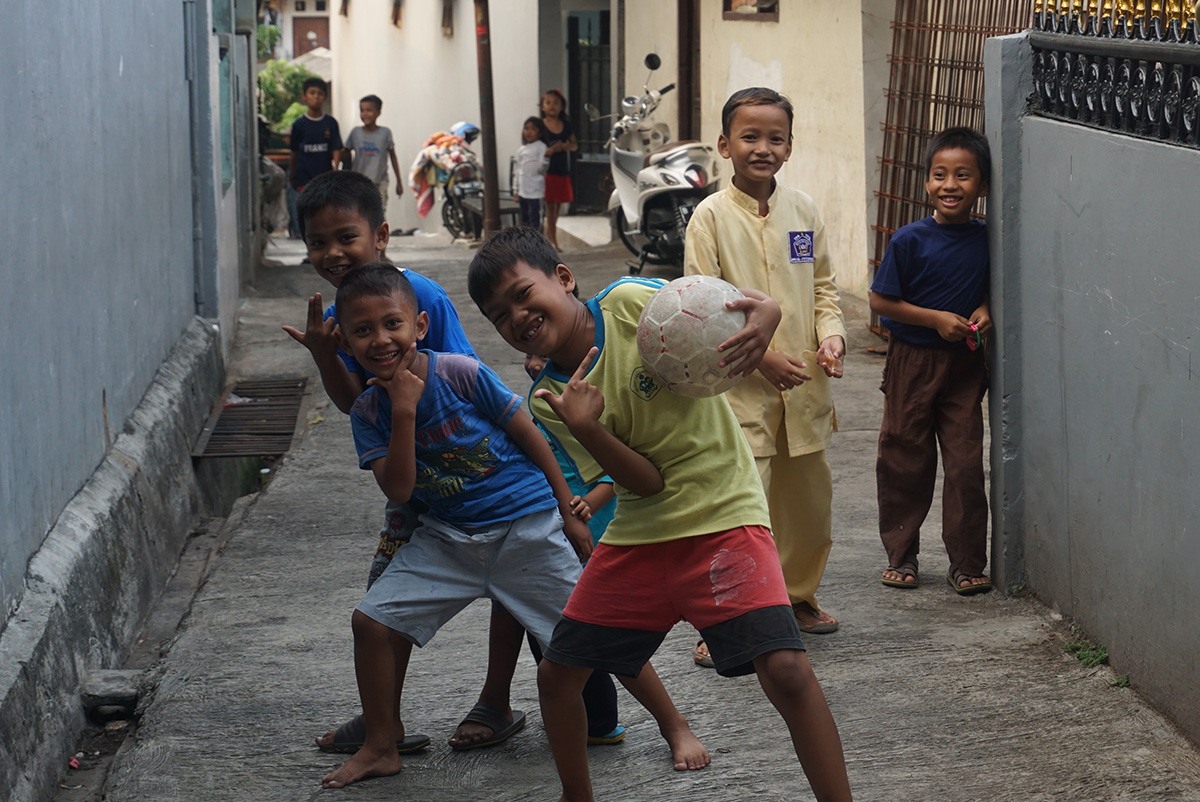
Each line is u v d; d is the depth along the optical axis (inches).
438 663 172.4
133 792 140.1
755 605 114.2
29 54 174.7
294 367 373.7
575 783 125.7
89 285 211.5
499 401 136.3
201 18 343.6
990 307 185.0
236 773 143.8
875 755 142.6
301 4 1753.2
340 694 163.8
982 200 303.6
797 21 448.8
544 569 139.9
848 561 206.1
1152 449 146.4
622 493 120.1
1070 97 167.9
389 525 145.9
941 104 342.0
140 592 210.2
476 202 717.3
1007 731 146.7
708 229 166.4
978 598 187.2
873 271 397.1
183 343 321.1
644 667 141.3
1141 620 150.9
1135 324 149.1
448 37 863.7
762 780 138.9
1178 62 139.3
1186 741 141.1
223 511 298.8
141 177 267.0
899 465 192.4
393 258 614.5
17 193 166.9
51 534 181.2
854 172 410.9
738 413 165.5
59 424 188.1
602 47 719.1
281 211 758.5
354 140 673.6
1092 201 158.7
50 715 155.1
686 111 574.6
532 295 119.1
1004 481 184.4
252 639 183.2
